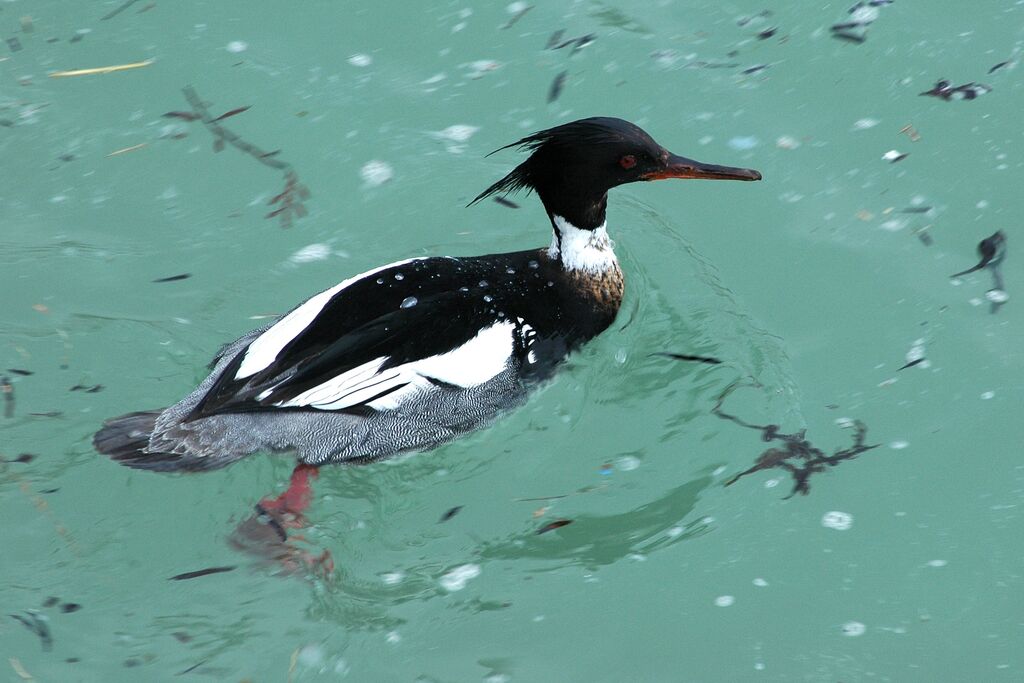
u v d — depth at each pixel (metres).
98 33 14.71
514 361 10.65
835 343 11.24
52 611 9.16
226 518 9.90
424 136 13.54
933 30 13.99
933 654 8.88
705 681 8.73
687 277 12.09
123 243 12.43
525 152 13.28
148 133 13.55
